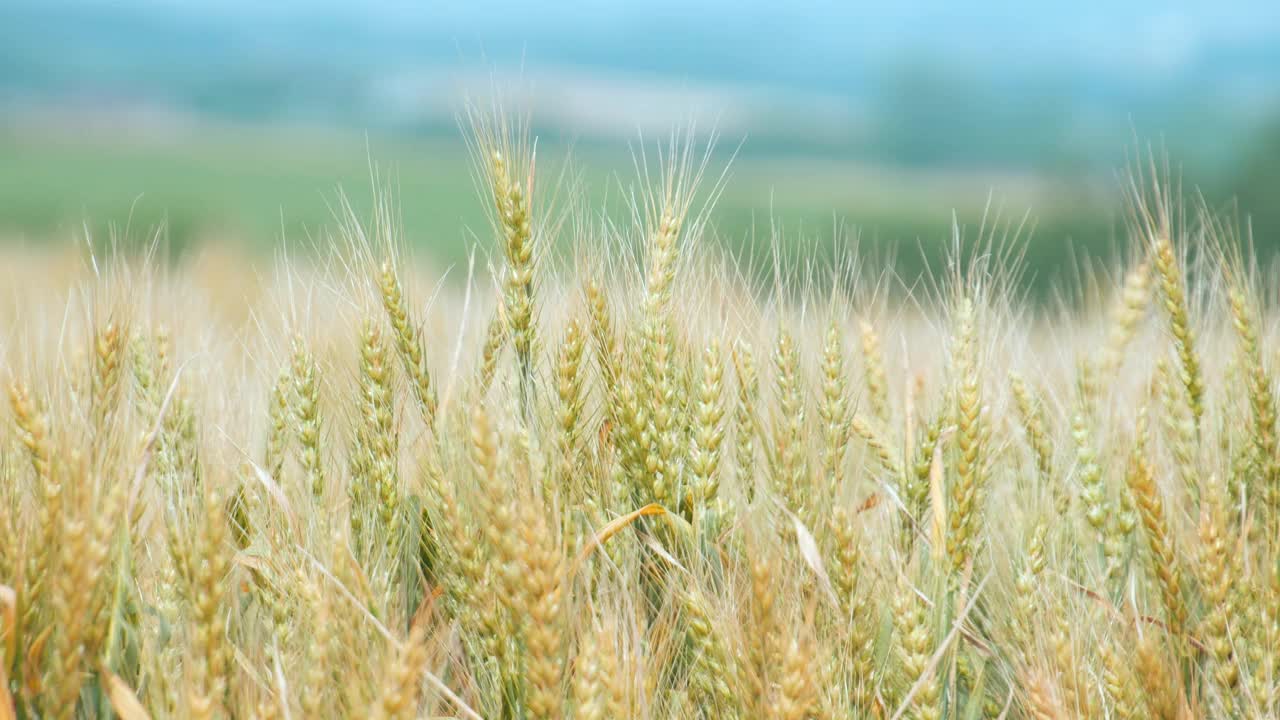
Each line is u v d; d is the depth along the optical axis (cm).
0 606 129
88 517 128
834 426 138
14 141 6481
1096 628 139
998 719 137
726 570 137
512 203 138
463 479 136
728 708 133
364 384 138
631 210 140
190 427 139
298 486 141
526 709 131
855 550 134
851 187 4888
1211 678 138
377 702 125
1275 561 136
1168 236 144
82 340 139
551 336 142
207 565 128
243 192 3991
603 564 137
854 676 134
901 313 146
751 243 142
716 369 138
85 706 130
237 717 130
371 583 135
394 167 141
